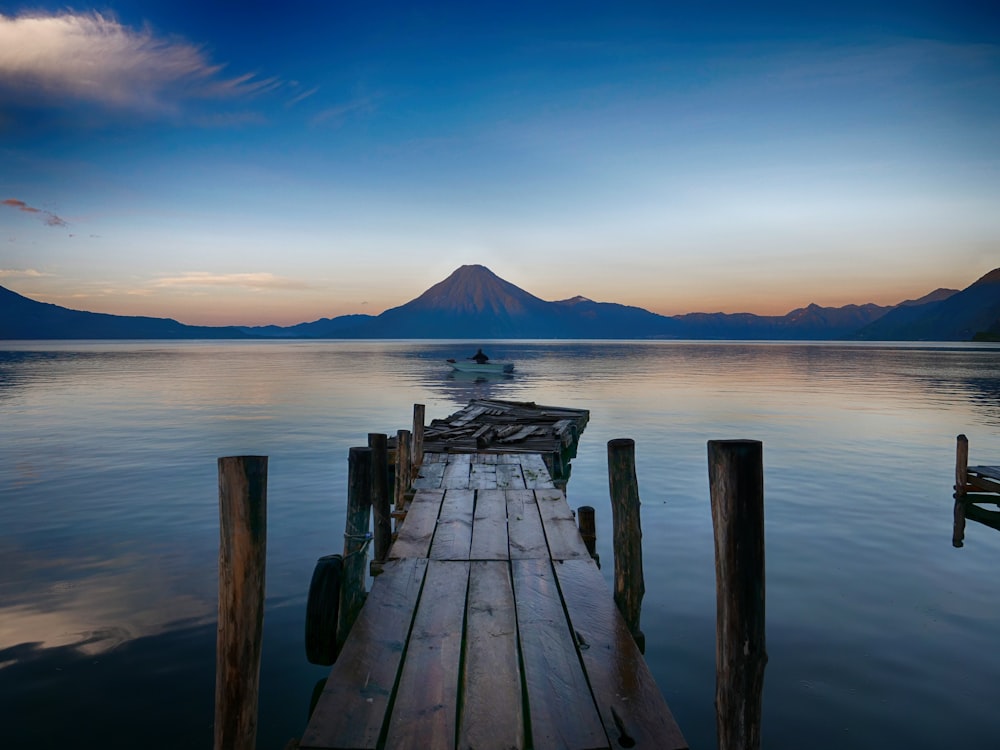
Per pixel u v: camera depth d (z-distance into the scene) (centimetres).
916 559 923
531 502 952
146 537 1032
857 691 566
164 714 528
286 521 1140
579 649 482
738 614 293
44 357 10338
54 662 614
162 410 2936
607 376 5756
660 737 374
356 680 432
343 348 18788
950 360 9675
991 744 493
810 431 2289
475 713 396
